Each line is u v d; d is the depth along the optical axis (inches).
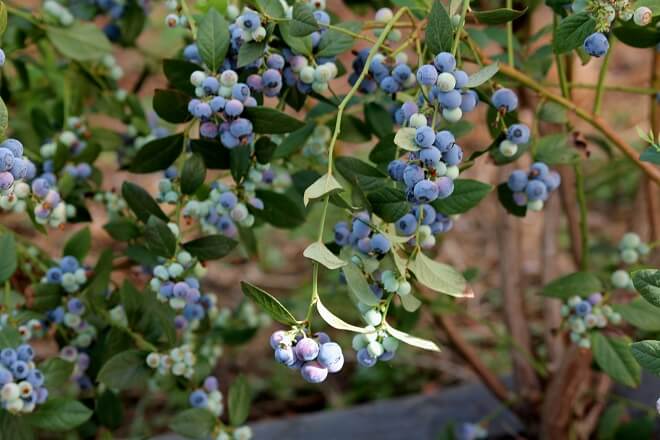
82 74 47.6
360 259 35.9
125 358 40.8
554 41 37.2
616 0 35.4
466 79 34.5
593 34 35.6
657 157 35.7
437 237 47.9
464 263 82.4
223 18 37.7
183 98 39.5
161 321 41.3
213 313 48.6
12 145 33.5
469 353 53.3
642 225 53.9
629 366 41.8
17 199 39.9
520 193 39.6
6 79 48.3
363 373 67.4
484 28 48.0
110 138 47.6
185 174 40.1
